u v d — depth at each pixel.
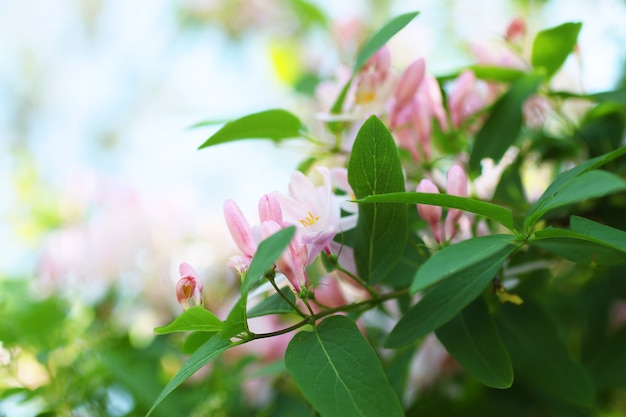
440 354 0.41
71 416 0.43
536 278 0.39
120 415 0.44
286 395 0.43
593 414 0.42
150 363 0.44
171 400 0.42
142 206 0.48
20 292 0.45
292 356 0.29
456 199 0.28
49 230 0.53
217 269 0.49
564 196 0.27
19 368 0.44
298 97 0.52
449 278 0.31
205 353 0.30
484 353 0.31
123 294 0.48
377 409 0.28
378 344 0.40
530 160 0.43
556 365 0.34
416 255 0.35
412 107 0.37
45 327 0.44
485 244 0.27
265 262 0.27
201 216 0.50
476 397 0.43
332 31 0.56
